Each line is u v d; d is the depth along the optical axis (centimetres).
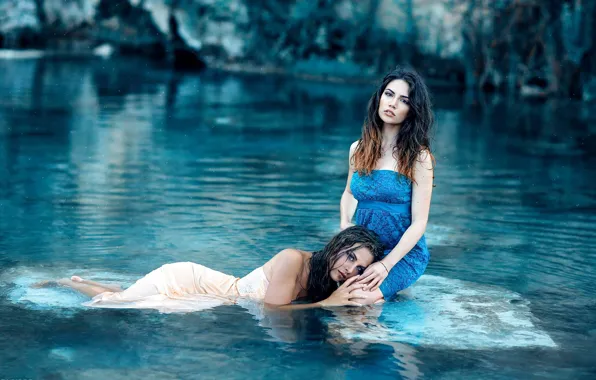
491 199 702
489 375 324
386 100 437
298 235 559
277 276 420
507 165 884
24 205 642
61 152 921
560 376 324
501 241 559
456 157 931
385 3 1820
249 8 2083
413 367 331
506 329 381
